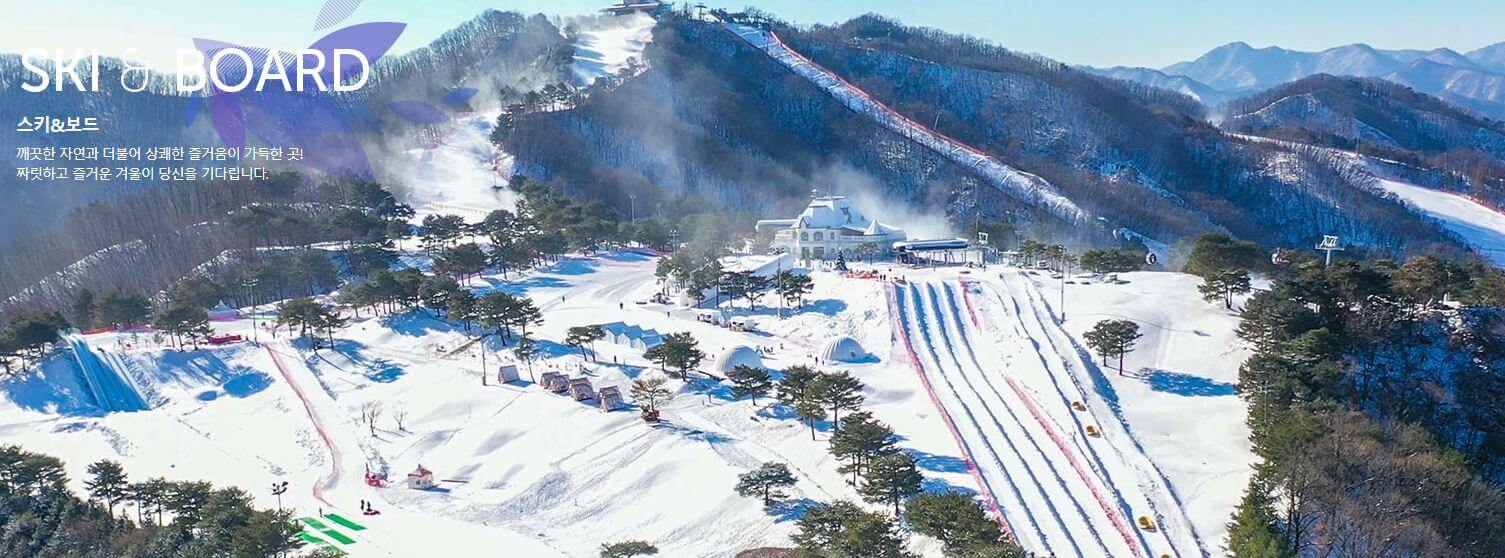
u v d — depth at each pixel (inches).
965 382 6205.7
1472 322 5689.0
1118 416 5438.0
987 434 5305.1
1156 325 6668.3
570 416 5935.0
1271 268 7593.5
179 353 7470.5
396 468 5595.5
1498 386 5275.6
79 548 4254.4
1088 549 3998.5
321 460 5743.1
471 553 4311.0
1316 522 3853.3
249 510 4306.1
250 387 7027.6
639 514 4670.3
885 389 6190.9
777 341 7367.1
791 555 3860.7
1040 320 7071.9
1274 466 4101.9
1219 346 6210.6
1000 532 3695.9
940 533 3695.9
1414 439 4274.1
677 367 6545.3
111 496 4857.3
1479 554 3747.5
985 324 7253.9
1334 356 5157.5
